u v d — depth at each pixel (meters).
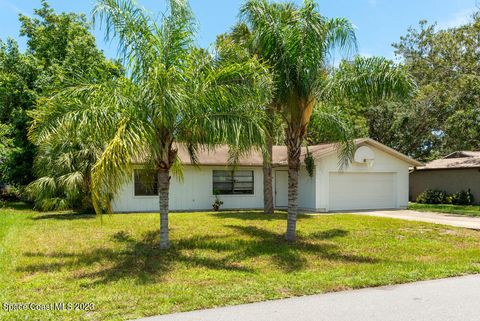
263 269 7.83
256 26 10.16
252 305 5.39
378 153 20.05
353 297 5.77
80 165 15.34
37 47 23.67
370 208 20.06
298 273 7.45
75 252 9.02
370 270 7.61
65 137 8.61
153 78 7.60
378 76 9.83
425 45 30.38
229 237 11.14
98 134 7.71
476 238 11.47
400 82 9.78
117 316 4.95
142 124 7.69
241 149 8.53
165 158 9.14
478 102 20.91
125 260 8.30
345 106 13.55
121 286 6.40
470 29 24.16
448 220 15.49
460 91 22.00
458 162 24.58
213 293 5.96
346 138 12.42
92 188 6.79
